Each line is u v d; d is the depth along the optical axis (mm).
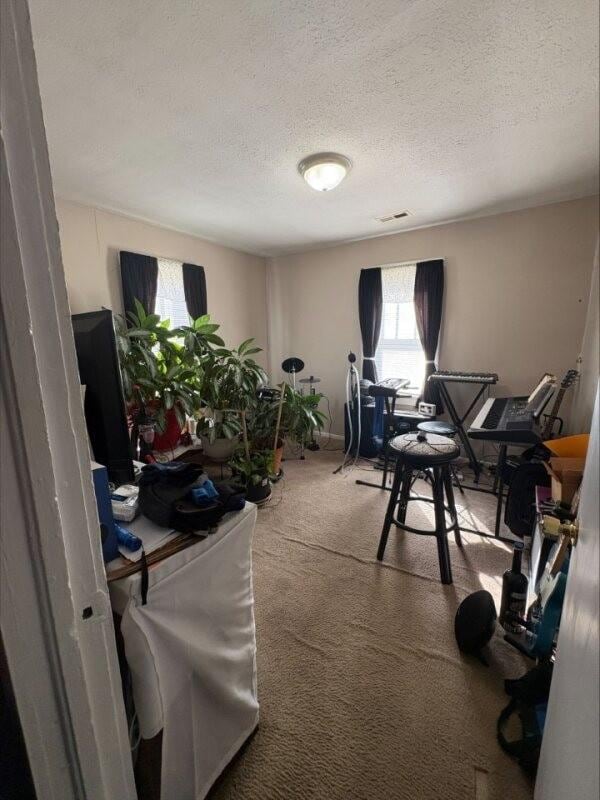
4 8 354
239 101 1519
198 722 894
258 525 2314
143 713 744
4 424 384
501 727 1103
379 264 3611
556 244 2766
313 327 4195
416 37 1198
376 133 1771
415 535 2184
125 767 602
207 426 2457
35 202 398
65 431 451
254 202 2654
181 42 1203
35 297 407
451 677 1278
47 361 425
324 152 1941
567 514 1438
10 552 401
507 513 2098
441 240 3238
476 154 1985
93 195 2492
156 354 2424
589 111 1601
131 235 2963
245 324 4168
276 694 1226
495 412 2475
